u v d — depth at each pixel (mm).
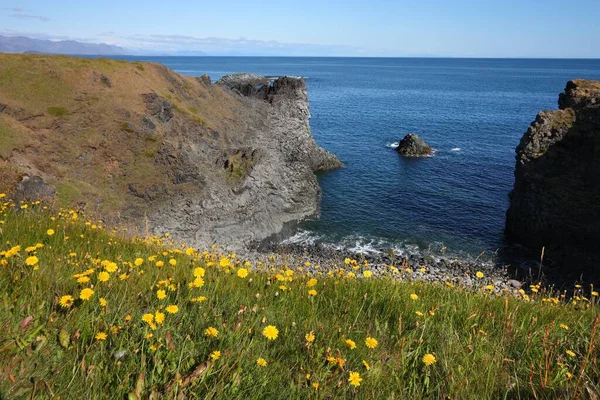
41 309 4109
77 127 35812
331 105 122625
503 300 6691
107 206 32469
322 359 4133
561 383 3979
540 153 38656
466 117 103062
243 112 56125
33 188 26078
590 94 43500
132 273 5578
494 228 40281
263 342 4312
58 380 3160
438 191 49375
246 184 39562
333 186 51500
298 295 5926
